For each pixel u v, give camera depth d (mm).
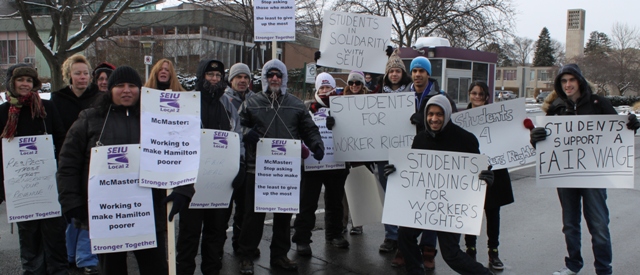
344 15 5988
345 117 5430
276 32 5918
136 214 3463
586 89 4711
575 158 4605
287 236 5230
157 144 3537
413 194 4273
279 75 5043
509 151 5148
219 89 4551
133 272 5125
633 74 57562
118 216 3422
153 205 3576
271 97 5078
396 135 5383
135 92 3539
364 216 5805
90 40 14898
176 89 4395
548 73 85188
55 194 4414
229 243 6113
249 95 5312
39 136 4371
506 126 5207
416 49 15953
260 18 5926
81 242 4992
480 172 4137
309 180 5570
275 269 5223
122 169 3434
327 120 5422
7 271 5094
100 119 3518
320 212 7758
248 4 30141
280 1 5898
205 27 37125
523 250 5855
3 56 43188
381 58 6016
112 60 26016
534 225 6918
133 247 3459
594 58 60375
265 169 4953
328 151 5621
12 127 4285
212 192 4441
